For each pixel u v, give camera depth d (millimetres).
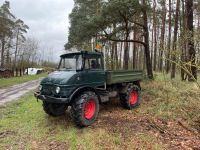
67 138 5871
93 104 6895
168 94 10008
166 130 6426
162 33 23312
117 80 8047
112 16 12328
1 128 6766
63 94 6324
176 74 18422
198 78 11062
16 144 5645
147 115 7836
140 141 5637
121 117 7602
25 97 12625
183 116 7531
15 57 54062
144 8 12938
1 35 37812
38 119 7582
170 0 20391
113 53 24172
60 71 7180
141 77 9680
